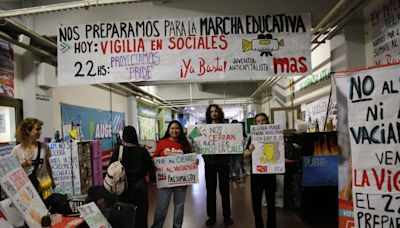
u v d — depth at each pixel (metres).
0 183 1.59
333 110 4.34
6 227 1.68
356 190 1.54
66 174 4.16
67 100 5.30
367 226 1.51
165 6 3.87
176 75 3.24
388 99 1.48
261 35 3.25
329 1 3.59
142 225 2.88
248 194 5.59
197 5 3.82
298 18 3.27
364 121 1.54
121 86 7.75
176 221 3.27
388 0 3.21
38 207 1.84
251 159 3.12
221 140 3.62
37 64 4.22
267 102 10.74
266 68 3.23
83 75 3.28
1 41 3.72
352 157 1.56
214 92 11.77
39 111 4.20
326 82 4.96
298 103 6.91
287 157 4.18
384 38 3.32
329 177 3.75
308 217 3.99
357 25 3.92
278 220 3.95
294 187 4.40
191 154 3.27
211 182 3.78
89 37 3.30
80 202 3.37
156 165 3.22
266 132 3.11
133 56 3.27
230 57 3.24
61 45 3.31
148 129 11.78
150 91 10.55
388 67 1.49
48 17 4.03
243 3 3.72
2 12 3.01
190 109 18.61
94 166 4.77
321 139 3.78
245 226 3.72
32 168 2.72
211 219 3.79
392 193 1.46
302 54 3.24
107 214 2.57
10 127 3.89
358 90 1.56
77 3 2.89
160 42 3.27
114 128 7.77
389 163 1.47
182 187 3.29
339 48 4.15
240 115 21.73
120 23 3.29
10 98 3.86
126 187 2.85
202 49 3.25
